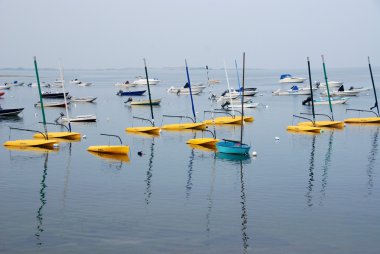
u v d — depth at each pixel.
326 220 34.81
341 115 101.00
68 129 79.69
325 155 57.56
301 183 44.75
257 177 47.09
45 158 56.28
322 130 76.62
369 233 32.38
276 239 31.44
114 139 70.25
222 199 40.00
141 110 118.50
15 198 40.56
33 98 161.00
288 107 119.00
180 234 32.28
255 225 33.91
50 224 34.25
